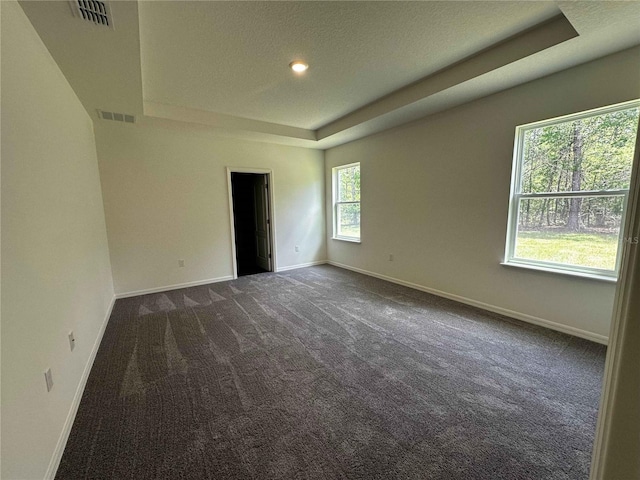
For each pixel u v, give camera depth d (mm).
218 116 3885
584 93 2352
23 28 1529
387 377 2033
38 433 1246
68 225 2031
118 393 1896
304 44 2254
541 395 1817
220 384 1982
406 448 1439
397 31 2113
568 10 1689
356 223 5270
